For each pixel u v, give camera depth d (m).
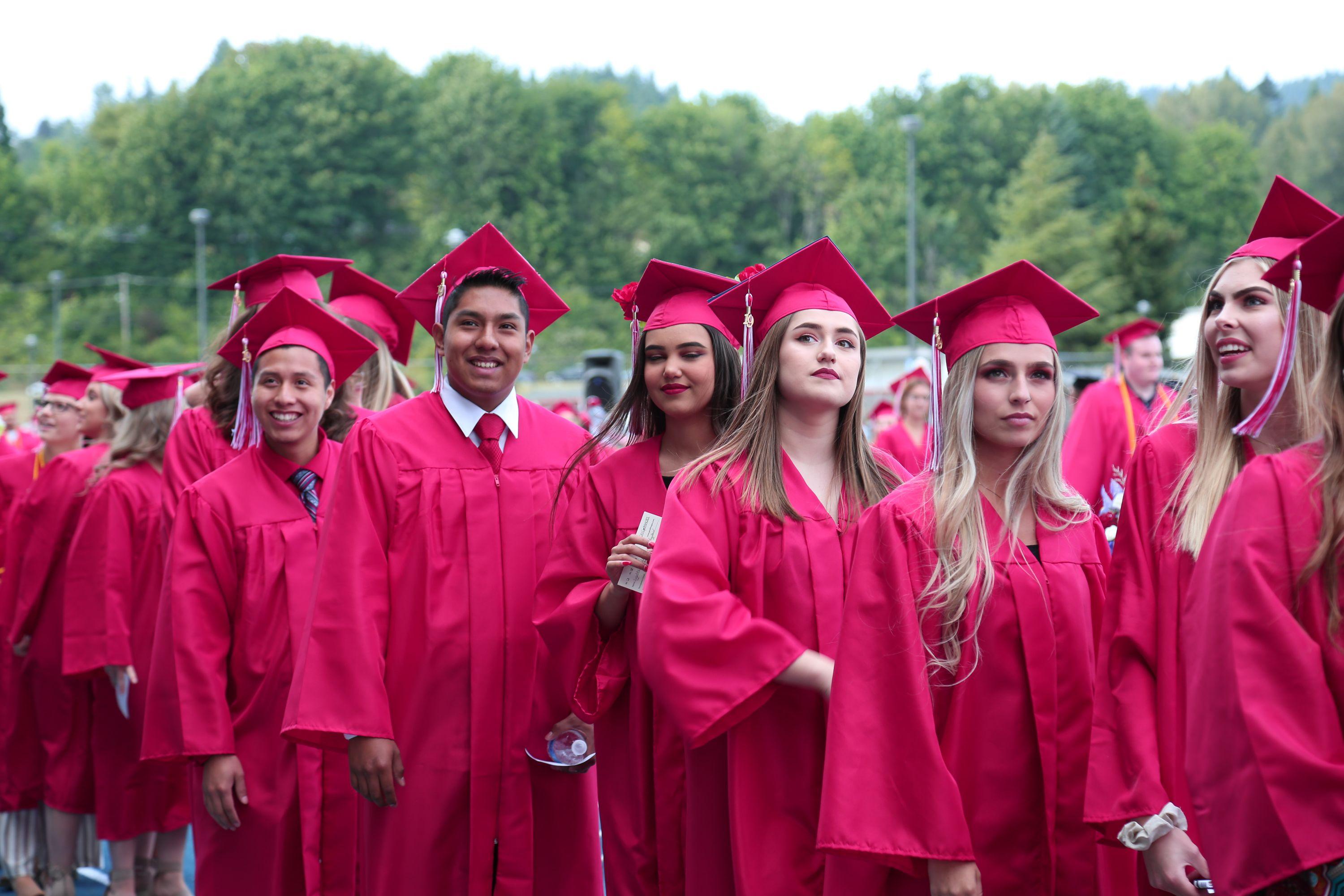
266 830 3.32
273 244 83.25
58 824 4.71
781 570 2.63
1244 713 1.80
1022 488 2.55
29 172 123.25
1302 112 96.69
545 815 3.17
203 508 3.46
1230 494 1.95
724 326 3.06
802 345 2.72
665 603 2.47
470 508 3.15
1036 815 2.39
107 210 85.06
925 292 73.00
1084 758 2.42
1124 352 5.68
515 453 3.27
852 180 84.69
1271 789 1.75
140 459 4.66
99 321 74.12
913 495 2.48
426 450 3.19
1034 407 2.51
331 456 3.69
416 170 85.12
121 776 4.54
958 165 86.56
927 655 2.39
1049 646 2.42
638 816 2.90
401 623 3.09
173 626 3.37
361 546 3.04
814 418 2.77
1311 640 1.80
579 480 3.21
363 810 3.18
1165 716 2.30
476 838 3.04
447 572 3.11
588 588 2.92
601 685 2.91
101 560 4.50
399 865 3.04
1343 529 1.81
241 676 3.41
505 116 83.44
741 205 84.62
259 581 3.45
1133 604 2.37
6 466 6.20
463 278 3.27
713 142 85.81
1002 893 2.37
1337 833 1.71
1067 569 2.50
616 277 79.88
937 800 2.20
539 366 56.62
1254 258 2.36
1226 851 1.83
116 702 4.57
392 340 4.74
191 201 84.50
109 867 5.24
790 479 2.72
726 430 2.87
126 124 94.12
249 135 83.00
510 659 3.12
